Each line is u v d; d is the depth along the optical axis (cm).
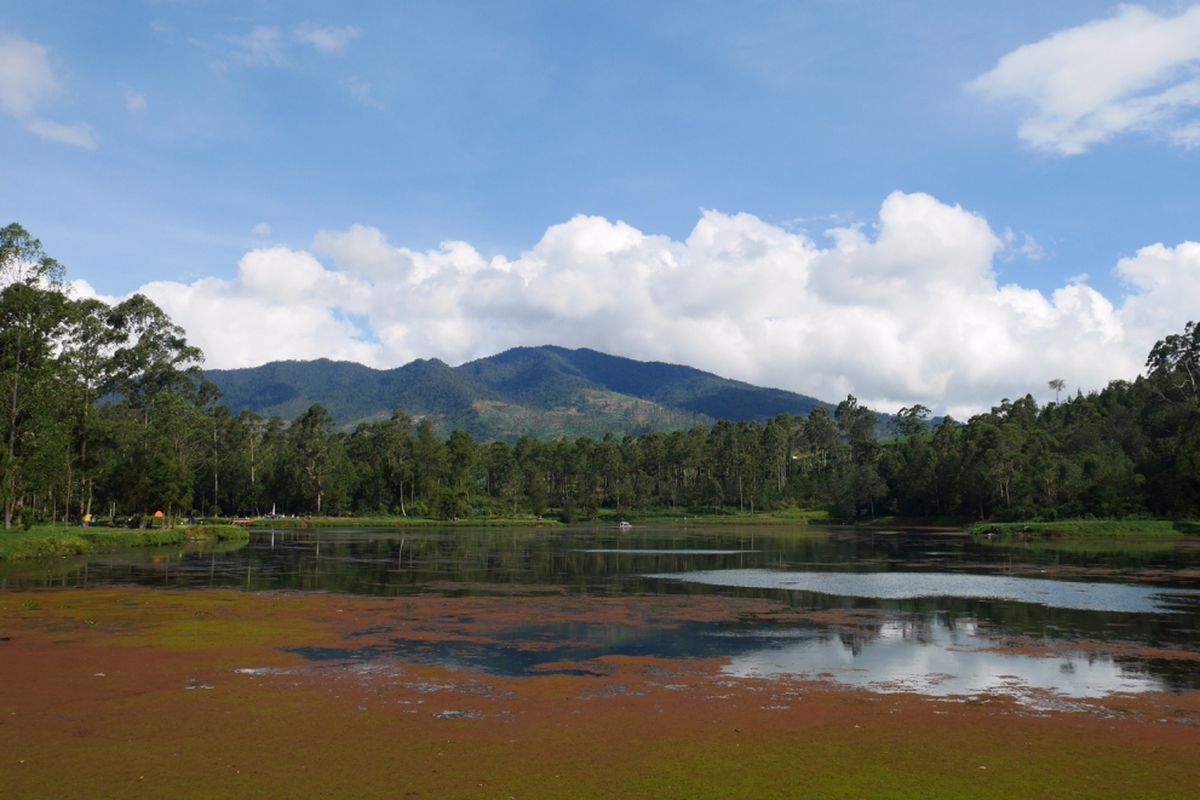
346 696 1848
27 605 3331
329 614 3152
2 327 6469
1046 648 2516
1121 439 13625
